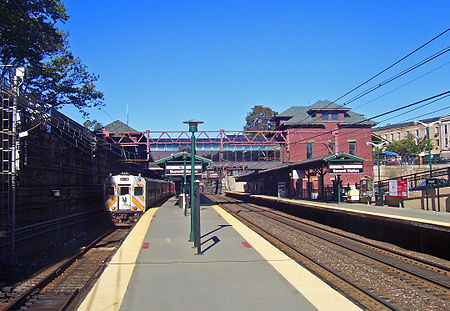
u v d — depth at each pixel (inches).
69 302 311.1
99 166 1178.0
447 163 1987.0
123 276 350.3
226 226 689.0
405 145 2613.2
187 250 470.9
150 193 1168.2
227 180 3129.9
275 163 1978.3
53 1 1023.6
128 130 1863.9
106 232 835.4
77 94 1174.3
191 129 538.6
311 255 533.0
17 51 963.3
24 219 615.8
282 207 1366.9
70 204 852.0
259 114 3100.4
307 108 2065.7
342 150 1905.8
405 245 644.7
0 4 856.9
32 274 454.0
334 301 281.1
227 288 312.7
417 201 909.8
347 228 851.4
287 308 266.5
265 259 420.2
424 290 361.7
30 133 658.8
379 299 318.0
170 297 290.7
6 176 565.0
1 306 317.1
